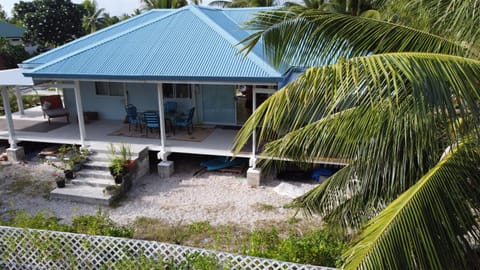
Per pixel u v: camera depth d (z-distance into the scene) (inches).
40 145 712.4
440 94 146.0
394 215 164.9
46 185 551.5
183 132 647.1
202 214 458.9
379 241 158.6
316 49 213.9
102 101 736.3
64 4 2283.5
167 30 641.6
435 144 184.7
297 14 214.8
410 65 151.3
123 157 528.1
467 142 185.5
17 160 642.8
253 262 276.5
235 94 662.5
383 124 188.1
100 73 541.0
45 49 2202.3
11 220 450.3
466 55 208.5
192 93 673.0
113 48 606.5
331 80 159.6
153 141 607.5
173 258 297.3
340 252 277.0
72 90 758.5
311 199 292.2
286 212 460.1
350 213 271.3
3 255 330.0
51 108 739.4
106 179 532.7
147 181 558.3
